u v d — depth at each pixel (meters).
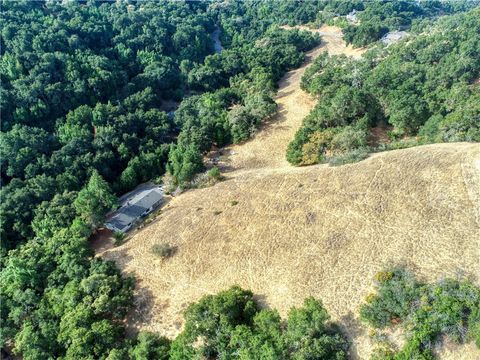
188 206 61.66
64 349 40.38
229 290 40.38
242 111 85.50
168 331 41.69
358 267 41.28
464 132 58.47
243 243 49.19
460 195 45.31
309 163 66.19
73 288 45.03
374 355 32.44
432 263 39.03
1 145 72.38
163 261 50.47
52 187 68.94
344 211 48.75
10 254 54.12
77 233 55.41
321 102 81.94
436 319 32.06
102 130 80.31
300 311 34.50
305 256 44.62
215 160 80.12
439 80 75.88
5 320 45.06
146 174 78.12
